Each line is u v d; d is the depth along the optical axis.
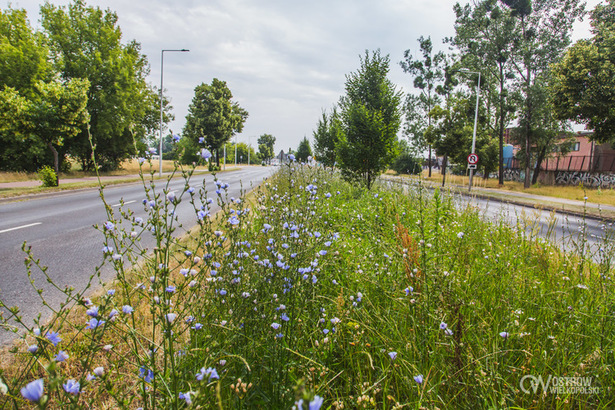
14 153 24.69
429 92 43.84
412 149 43.22
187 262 3.65
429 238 3.71
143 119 38.09
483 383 1.74
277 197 5.09
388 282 3.14
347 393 1.89
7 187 16.00
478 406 1.75
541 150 32.78
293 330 2.25
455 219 6.11
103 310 1.64
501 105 30.20
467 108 32.12
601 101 15.61
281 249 2.90
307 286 2.48
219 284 2.36
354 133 13.09
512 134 32.88
